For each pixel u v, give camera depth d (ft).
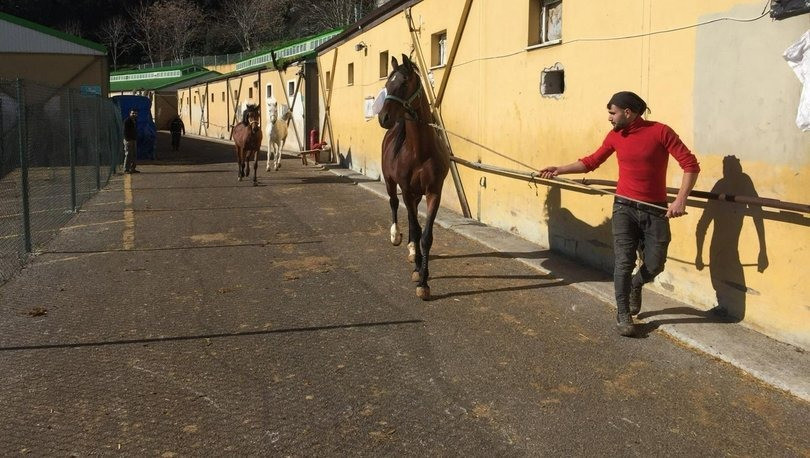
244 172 60.70
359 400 14.47
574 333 18.47
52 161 48.57
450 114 37.47
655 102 20.61
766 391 14.67
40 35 71.87
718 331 17.54
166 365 16.22
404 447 12.55
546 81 27.27
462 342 17.87
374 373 15.87
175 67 209.56
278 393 14.76
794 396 14.35
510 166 30.50
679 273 20.27
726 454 12.30
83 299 21.49
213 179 56.24
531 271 24.91
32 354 16.81
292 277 24.36
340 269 25.61
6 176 44.32
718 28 17.99
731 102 17.65
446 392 14.88
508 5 29.81
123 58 281.54
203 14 270.46
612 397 14.61
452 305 21.06
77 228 33.47
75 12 274.57
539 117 27.58
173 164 71.36
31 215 36.52
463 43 35.12
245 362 16.46
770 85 16.38
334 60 68.28
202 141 122.52
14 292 22.18
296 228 33.94
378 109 24.09
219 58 220.02
